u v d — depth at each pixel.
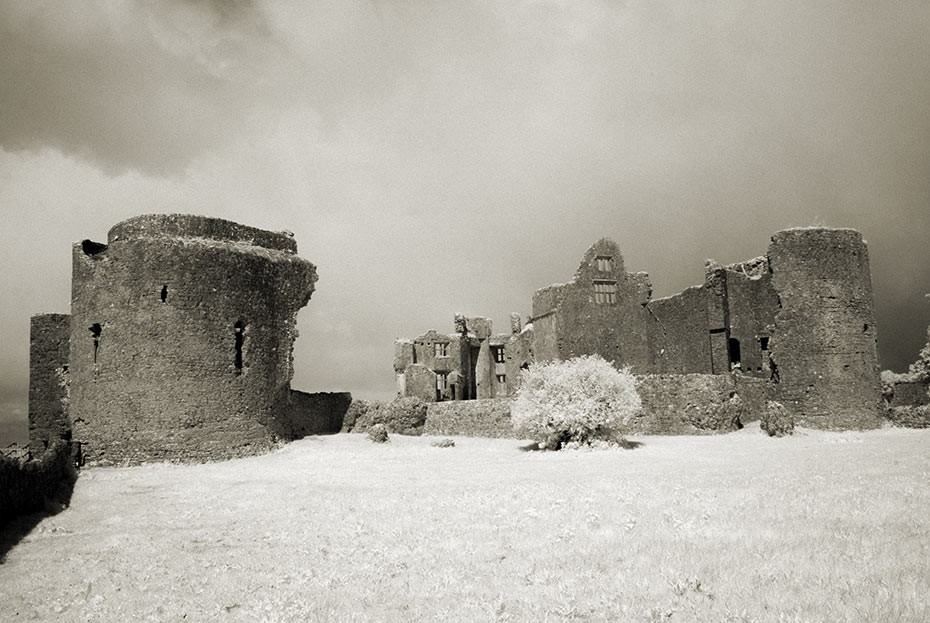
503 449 32.88
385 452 32.47
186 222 32.03
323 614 9.57
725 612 8.16
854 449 24.94
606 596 9.14
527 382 32.53
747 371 40.56
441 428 42.53
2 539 15.80
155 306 30.19
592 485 18.31
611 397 31.00
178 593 11.33
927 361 46.28
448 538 13.40
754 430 35.31
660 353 46.66
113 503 20.53
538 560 11.30
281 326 34.44
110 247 31.23
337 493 20.30
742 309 41.06
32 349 36.41
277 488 21.94
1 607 11.06
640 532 12.59
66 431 34.44
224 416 30.97
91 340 30.95
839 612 7.78
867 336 38.06
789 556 10.15
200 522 17.20
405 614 9.30
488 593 9.87
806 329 37.56
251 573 12.20
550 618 8.66
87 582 12.26
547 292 48.34
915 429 35.84
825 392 36.88
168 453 29.53
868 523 11.78
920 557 9.62
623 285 48.22
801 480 16.86
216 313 31.34
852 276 38.09
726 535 11.78
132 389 29.70
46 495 20.80
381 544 13.41
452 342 64.00
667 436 35.53
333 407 42.78
